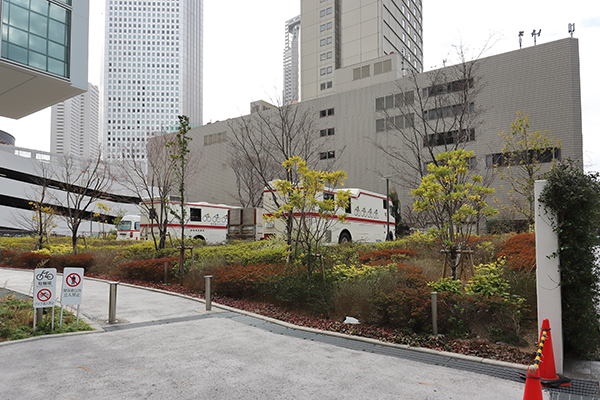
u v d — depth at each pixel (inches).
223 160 2331.4
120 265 589.9
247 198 2096.5
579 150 1371.8
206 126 2437.3
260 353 232.4
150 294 446.0
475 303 266.2
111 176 1349.7
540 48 1456.7
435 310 265.6
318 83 2637.8
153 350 235.6
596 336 225.5
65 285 283.1
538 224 221.3
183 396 169.9
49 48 1185.4
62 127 7288.4
